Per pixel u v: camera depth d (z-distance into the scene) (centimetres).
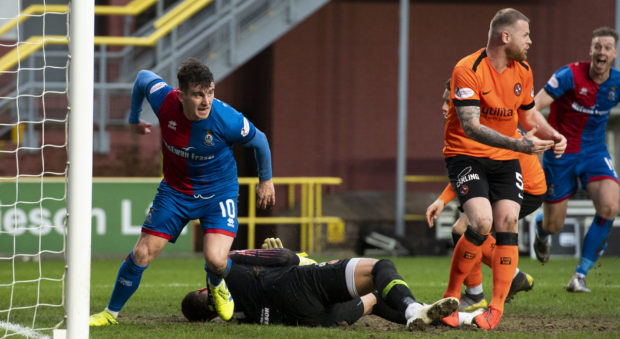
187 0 4862
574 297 2170
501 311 1522
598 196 2330
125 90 4481
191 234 4225
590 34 5281
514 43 1517
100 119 4409
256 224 5041
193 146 1479
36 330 1490
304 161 5169
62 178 4216
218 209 1535
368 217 4922
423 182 5250
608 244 4144
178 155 1497
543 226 2488
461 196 1571
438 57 5291
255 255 1534
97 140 4409
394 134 5247
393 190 5244
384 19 5238
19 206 4097
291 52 5153
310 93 5175
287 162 5150
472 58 1546
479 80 1529
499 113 1558
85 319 1284
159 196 1542
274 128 5141
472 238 1537
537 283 2617
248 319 1562
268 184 1599
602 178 2347
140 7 4488
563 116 2359
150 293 2298
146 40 4312
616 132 4212
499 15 1535
